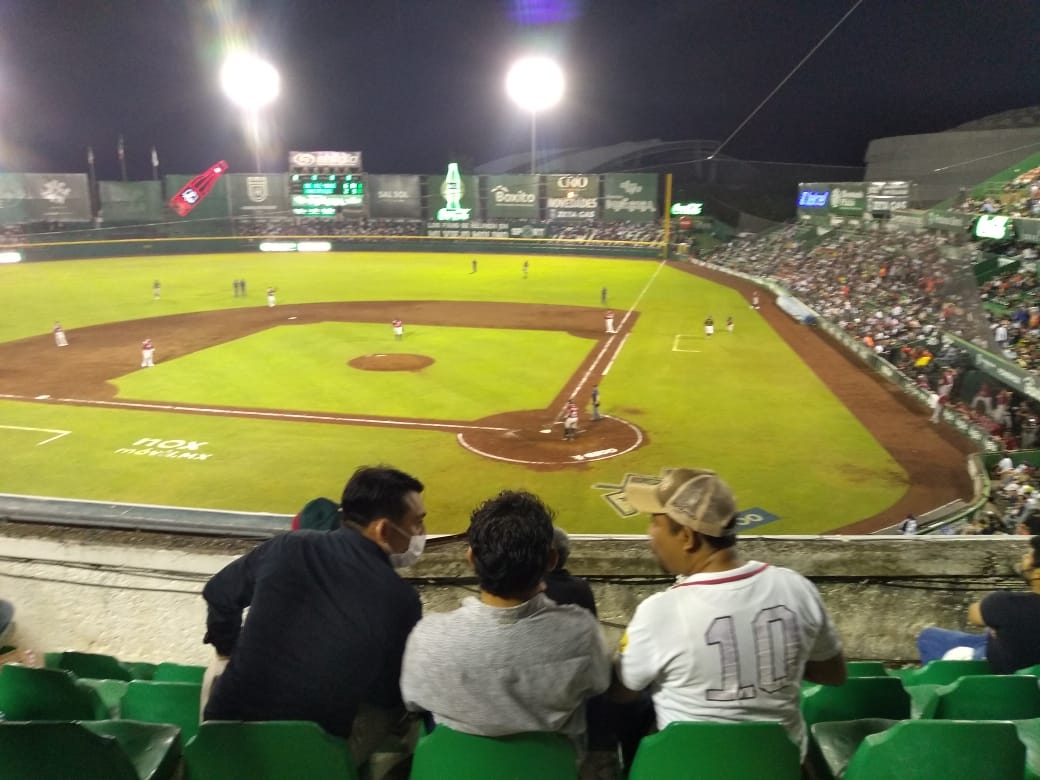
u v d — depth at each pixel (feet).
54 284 174.60
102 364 101.81
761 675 9.46
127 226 238.27
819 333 128.47
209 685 11.96
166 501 59.62
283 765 9.70
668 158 331.16
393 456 69.72
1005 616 13.43
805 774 11.00
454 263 221.05
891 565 18.03
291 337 120.37
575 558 17.78
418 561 17.74
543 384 94.68
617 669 10.02
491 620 9.10
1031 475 59.62
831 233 197.47
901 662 18.44
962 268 118.42
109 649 19.29
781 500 60.95
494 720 9.02
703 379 97.96
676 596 9.68
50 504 20.15
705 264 218.38
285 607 10.39
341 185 249.55
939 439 75.25
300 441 73.15
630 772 9.78
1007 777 9.55
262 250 246.68
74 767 9.21
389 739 11.69
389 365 103.19
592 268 212.84
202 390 90.12
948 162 204.44
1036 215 115.96
